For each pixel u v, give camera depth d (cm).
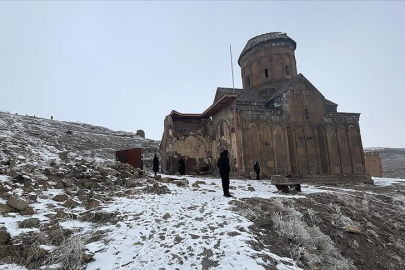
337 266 686
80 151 3650
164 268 537
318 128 2611
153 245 624
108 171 1316
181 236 672
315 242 771
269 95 2916
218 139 2725
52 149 1956
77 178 1198
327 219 973
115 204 920
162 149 3072
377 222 1104
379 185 2198
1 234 580
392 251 898
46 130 4394
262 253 616
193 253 598
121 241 636
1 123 3875
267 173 2323
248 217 834
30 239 605
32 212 733
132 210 859
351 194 1428
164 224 748
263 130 2416
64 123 5553
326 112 2709
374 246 889
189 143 2934
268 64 3078
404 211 1323
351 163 2606
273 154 2386
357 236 912
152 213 834
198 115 2897
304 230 776
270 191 1336
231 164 2433
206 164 2930
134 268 531
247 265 558
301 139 2511
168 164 2734
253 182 1836
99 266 541
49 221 703
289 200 1088
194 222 771
